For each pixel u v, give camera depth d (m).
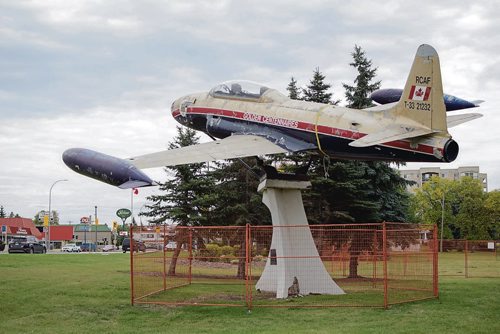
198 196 26.31
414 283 19.55
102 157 15.27
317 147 15.35
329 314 13.27
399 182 28.08
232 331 11.54
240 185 27.53
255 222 27.17
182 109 19.36
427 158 13.80
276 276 17.02
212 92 18.59
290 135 15.94
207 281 20.45
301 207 16.98
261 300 15.52
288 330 11.48
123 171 14.84
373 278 19.78
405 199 29.91
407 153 14.00
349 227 25.61
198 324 12.42
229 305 14.47
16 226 86.62
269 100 16.95
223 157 15.37
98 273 22.31
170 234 22.02
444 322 12.15
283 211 16.84
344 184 25.06
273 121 16.31
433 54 13.84
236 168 27.20
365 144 12.88
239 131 17.28
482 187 80.00
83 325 12.39
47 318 13.16
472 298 15.52
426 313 13.21
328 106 15.56
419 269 20.91
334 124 14.92
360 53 27.72
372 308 13.95
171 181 26.53
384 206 27.34
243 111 17.27
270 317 13.05
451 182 79.94
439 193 78.81
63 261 29.42
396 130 13.74
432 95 13.78
